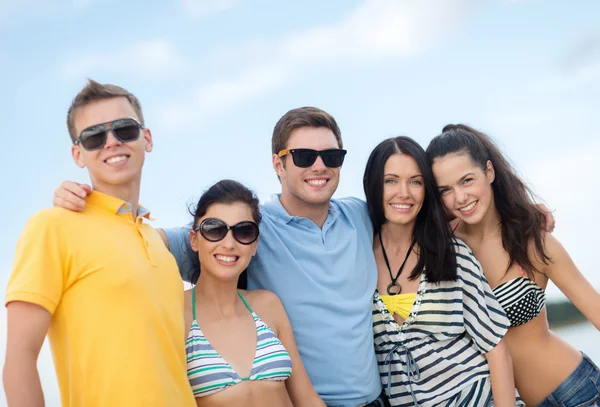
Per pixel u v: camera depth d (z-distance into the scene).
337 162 3.53
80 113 2.71
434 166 3.65
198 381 2.90
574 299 3.78
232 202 3.14
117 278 2.51
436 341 3.58
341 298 3.46
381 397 3.61
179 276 2.93
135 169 2.77
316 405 3.26
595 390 3.78
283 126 3.61
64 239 2.49
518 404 3.62
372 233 3.83
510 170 3.76
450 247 3.64
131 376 2.46
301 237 3.53
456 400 3.51
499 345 3.57
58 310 2.49
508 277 3.78
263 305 3.30
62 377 2.54
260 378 2.97
